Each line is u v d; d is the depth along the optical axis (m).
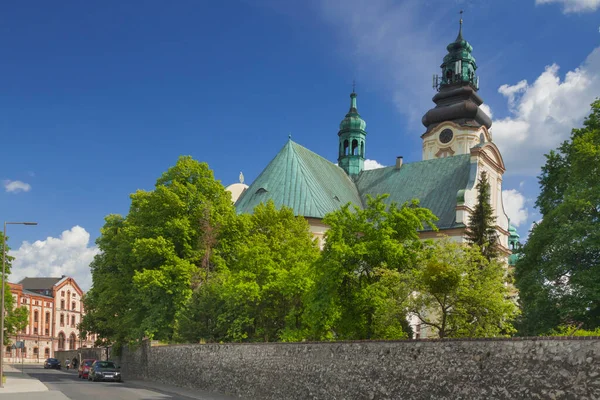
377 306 36.41
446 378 19.80
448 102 89.06
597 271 35.97
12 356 131.12
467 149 86.19
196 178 56.75
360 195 87.62
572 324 38.97
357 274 39.59
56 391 38.06
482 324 32.12
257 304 43.88
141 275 49.94
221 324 44.69
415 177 84.25
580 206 37.22
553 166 46.56
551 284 38.41
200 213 53.69
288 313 43.88
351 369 24.41
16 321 79.19
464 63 89.94
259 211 59.88
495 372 18.08
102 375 50.56
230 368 34.88
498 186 83.38
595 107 43.66
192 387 40.22
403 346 21.86
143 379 52.47
